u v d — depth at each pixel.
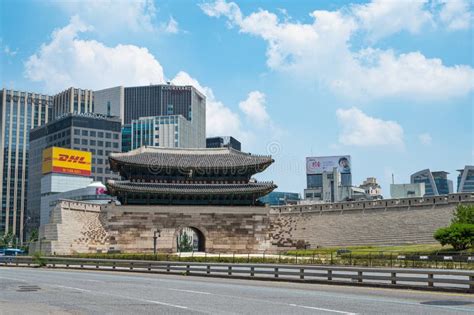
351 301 30.92
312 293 36.00
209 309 28.31
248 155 120.00
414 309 27.23
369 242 106.56
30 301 32.94
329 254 91.19
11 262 87.00
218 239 109.31
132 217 107.69
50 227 102.94
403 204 105.56
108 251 103.69
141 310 28.33
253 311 27.28
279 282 47.19
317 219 115.12
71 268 75.81
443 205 100.62
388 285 40.03
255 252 109.12
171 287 41.75
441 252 77.56
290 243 115.62
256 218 110.56
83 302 32.12
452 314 25.38
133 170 112.81
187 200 110.94
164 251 107.56
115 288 41.22
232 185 111.69
